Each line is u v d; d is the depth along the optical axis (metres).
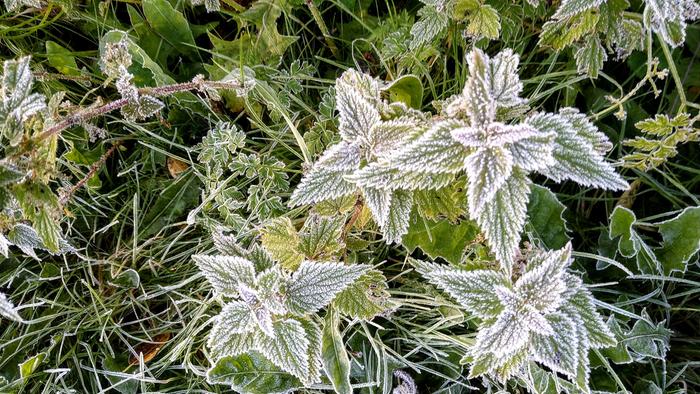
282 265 0.32
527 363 0.33
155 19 0.40
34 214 0.28
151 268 0.40
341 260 0.36
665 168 0.41
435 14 0.35
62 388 0.38
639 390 0.37
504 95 0.26
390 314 0.38
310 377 0.30
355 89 0.29
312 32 0.43
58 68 0.40
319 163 0.29
